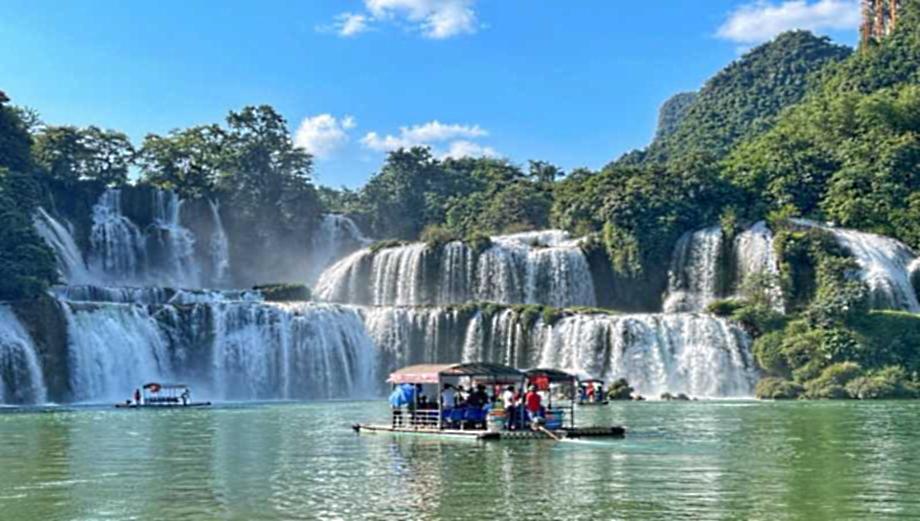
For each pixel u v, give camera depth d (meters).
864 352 100.31
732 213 125.25
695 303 122.12
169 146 154.75
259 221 154.75
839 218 127.31
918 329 102.25
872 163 131.62
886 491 30.56
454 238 127.94
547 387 52.66
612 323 105.50
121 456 42.75
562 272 123.25
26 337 94.31
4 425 63.34
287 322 108.31
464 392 53.56
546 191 155.12
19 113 141.25
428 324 110.81
